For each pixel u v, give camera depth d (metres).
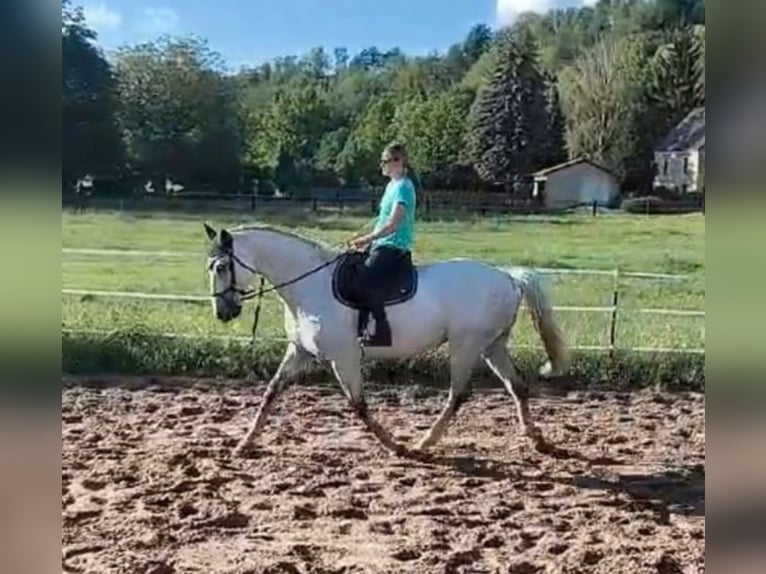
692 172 39.97
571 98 47.75
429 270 6.06
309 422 7.14
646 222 31.59
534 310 6.28
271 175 44.88
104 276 14.25
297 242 5.96
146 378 8.53
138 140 38.16
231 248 5.87
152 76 40.06
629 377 8.60
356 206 32.41
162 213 28.50
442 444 6.53
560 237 26.22
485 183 47.75
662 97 45.78
